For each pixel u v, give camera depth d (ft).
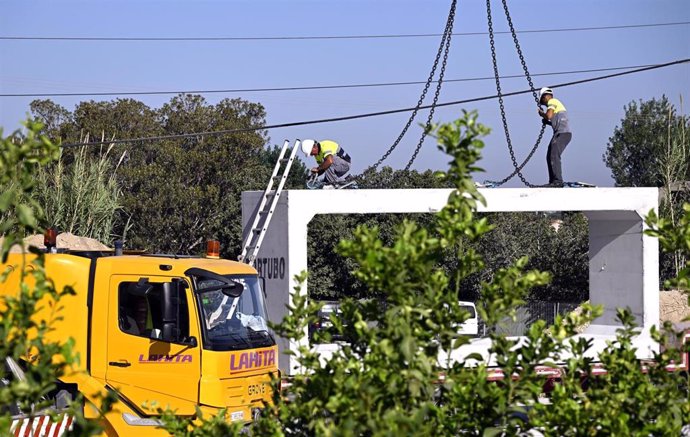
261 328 110.01
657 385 46.65
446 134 41.60
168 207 432.66
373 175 396.98
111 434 102.99
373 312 45.47
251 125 479.00
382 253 39.45
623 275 163.94
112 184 280.92
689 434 45.96
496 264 355.77
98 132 458.91
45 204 256.52
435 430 40.09
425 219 347.15
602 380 45.93
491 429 40.37
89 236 262.67
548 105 166.20
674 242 44.24
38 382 34.88
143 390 103.14
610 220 166.20
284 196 138.72
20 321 35.12
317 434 38.91
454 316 42.24
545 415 41.88
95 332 104.47
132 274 104.58
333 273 383.86
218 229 437.58
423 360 39.45
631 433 41.55
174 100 480.64
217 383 103.19
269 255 143.95
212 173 451.12
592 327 168.14
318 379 43.32
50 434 96.12
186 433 47.03
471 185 41.73
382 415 38.06
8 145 35.63
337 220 379.14
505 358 45.37
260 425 45.55
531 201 150.00
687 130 333.21
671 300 211.82
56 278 104.94
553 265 352.28
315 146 163.94
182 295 103.86
